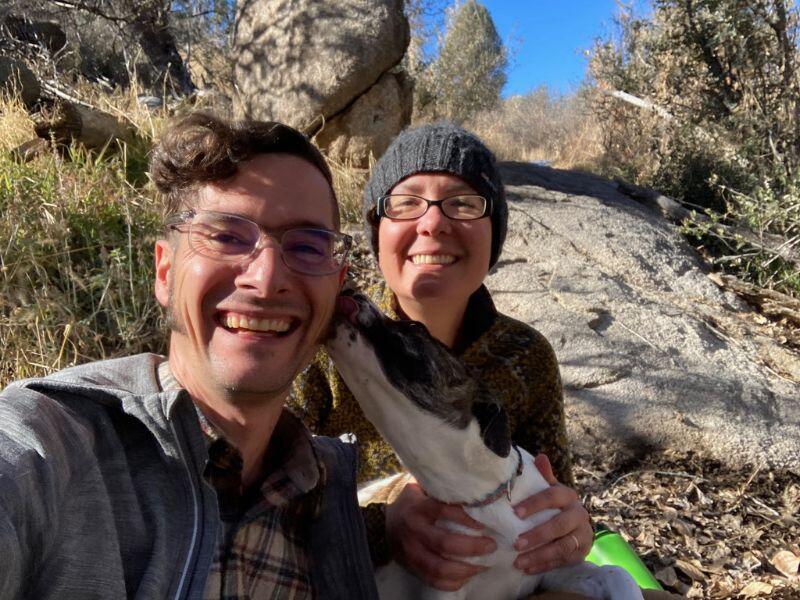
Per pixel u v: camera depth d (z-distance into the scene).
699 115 2.88
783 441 1.33
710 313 1.72
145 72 3.12
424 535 0.67
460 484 0.65
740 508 1.21
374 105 2.06
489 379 0.80
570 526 0.69
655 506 1.21
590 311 1.57
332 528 0.58
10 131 1.79
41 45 2.69
